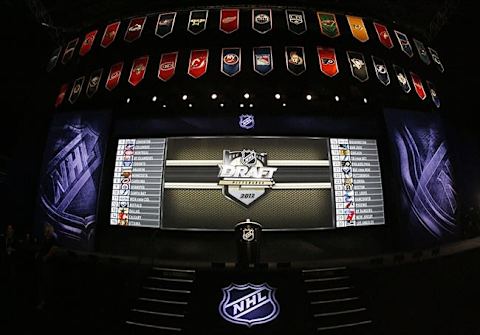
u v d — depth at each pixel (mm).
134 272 7820
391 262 8273
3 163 16688
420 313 6840
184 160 11484
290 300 6598
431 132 12648
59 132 12727
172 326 6484
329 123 11648
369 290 7293
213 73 11180
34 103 13570
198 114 11664
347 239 11055
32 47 15578
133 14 12414
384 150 11688
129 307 7027
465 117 14945
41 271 6914
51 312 6809
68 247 11562
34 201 12555
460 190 13688
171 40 11664
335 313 6711
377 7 14227
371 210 11297
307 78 11289
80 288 7426
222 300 6605
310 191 11258
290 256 10891
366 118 11891
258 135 11445
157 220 11188
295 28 11625
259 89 11484
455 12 14078
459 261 7695
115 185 11609
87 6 14023
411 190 11656
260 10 11883
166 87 11453
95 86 12164
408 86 12312
